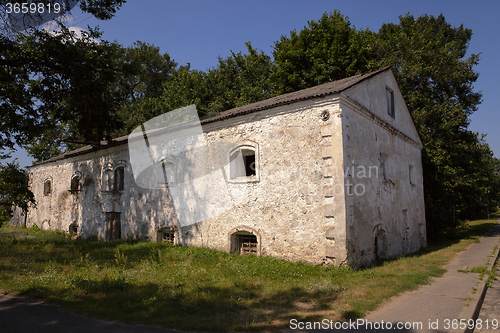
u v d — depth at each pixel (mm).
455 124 16734
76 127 12133
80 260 9164
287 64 20094
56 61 9438
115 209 14289
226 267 8156
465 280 7207
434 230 16516
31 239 14445
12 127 10172
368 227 9047
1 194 15844
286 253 8750
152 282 6766
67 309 5172
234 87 25703
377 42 19422
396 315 4895
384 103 11508
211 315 4879
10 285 6438
